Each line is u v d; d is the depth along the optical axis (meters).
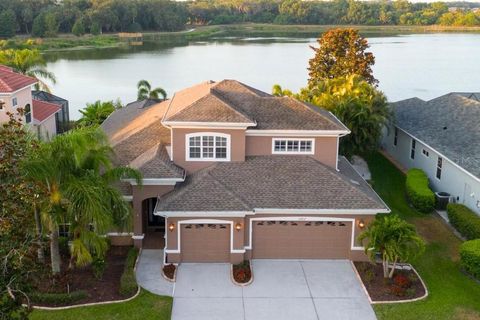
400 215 31.14
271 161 27.16
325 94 39.81
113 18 146.50
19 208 14.48
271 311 21.17
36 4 139.25
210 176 25.42
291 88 79.88
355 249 25.08
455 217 28.83
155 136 29.36
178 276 23.61
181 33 160.50
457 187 31.48
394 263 23.19
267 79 88.19
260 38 162.38
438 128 37.91
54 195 20.05
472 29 183.50
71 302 21.05
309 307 21.48
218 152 26.89
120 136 31.03
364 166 40.81
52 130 43.78
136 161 27.03
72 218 20.86
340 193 25.17
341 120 37.44
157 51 128.00
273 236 25.09
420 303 21.77
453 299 22.09
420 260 25.55
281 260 25.28
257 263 24.95
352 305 21.66
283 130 27.27
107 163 21.98
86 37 139.62
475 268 23.61
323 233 25.09
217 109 26.83
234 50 131.00
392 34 182.38
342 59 62.03
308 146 27.86
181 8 173.12
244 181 25.69
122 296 21.72
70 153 20.36
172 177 25.20
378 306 21.58
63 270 23.25
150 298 21.72
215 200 24.16
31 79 39.47
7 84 35.75
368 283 23.17
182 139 26.62
